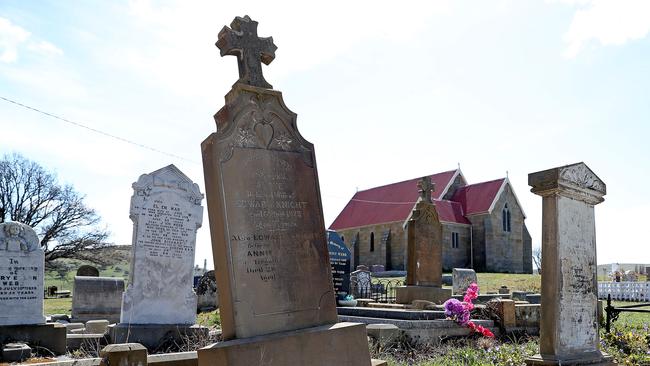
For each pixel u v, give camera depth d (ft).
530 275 164.55
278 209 24.09
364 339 23.32
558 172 29.66
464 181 209.97
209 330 45.57
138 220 45.19
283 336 21.67
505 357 34.42
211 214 23.47
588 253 32.27
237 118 24.11
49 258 171.83
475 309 50.78
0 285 39.96
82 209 175.42
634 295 108.27
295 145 25.50
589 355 30.83
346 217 216.74
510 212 197.36
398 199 198.59
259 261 22.94
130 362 23.95
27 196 169.68
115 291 67.92
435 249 61.62
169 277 45.93
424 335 43.39
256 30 26.35
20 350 35.32
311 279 24.12
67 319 65.10
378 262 194.59
